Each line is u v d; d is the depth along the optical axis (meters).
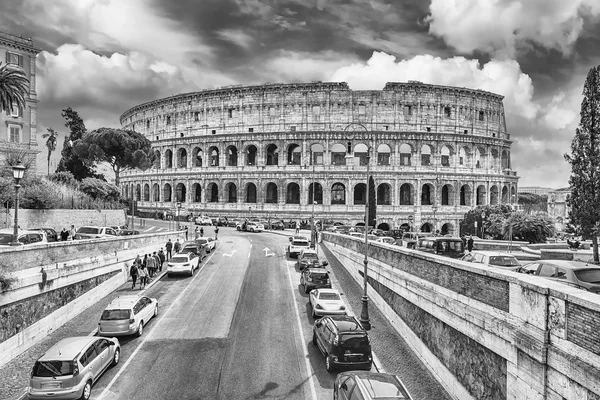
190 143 119.19
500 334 18.12
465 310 21.14
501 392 18.39
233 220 108.56
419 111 108.88
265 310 36.00
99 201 77.94
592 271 20.94
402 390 17.44
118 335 28.97
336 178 107.50
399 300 32.16
